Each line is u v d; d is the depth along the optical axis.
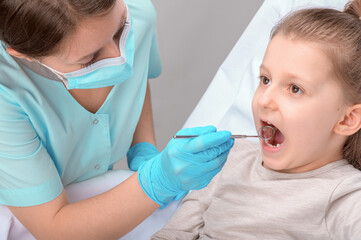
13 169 0.96
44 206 1.02
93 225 1.00
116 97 1.17
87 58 0.86
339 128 0.93
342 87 0.89
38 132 1.04
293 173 0.99
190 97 2.42
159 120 2.42
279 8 1.56
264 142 0.97
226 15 2.23
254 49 1.58
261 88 0.97
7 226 1.14
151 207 1.02
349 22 0.91
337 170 0.95
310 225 0.93
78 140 1.16
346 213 0.89
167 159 0.95
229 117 1.47
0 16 0.75
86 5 0.74
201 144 0.92
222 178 1.11
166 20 2.22
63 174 1.21
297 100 0.90
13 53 0.86
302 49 0.88
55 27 0.76
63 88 1.05
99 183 1.28
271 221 0.97
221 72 1.60
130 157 1.46
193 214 1.15
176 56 2.33
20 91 0.97
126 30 0.94
